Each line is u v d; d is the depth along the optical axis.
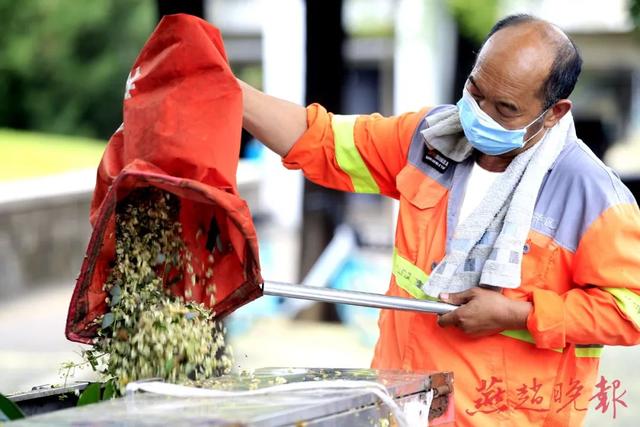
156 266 5.12
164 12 12.70
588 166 5.34
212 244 5.16
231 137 4.99
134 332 4.84
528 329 5.25
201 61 4.98
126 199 5.02
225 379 4.78
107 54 36.91
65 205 21.36
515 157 5.41
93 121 37.38
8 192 20.33
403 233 5.66
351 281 16.17
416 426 4.74
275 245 25.61
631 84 41.84
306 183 16.09
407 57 25.67
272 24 23.47
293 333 15.71
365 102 39.16
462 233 5.40
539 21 5.30
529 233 5.35
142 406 4.10
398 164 5.84
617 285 5.23
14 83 36.53
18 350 15.15
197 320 4.86
